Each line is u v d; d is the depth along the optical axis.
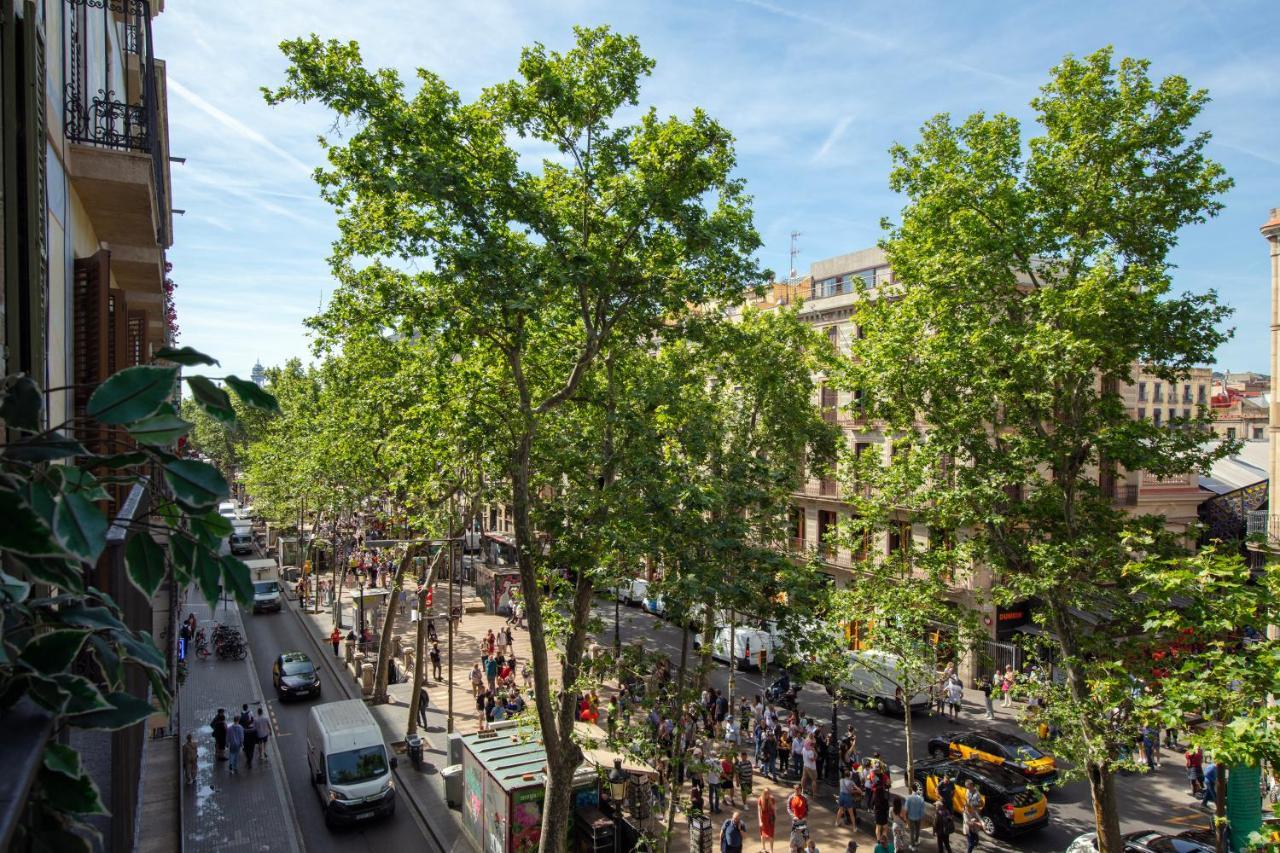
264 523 70.19
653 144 14.02
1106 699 13.59
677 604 13.37
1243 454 45.62
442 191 12.48
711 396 25.83
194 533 2.60
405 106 13.15
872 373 18.38
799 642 14.52
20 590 2.36
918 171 18.22
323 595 48.91
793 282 50.41
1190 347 15.87
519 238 14.95
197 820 19.94
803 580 14.52
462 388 15.09
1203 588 9.92
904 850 18.05
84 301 9.19
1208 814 20.62
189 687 31.23
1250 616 9.41
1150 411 61.84
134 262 12.37
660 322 16.12
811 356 28.08
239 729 23.19
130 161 9.14
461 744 21.72
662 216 14.47
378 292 14.52
